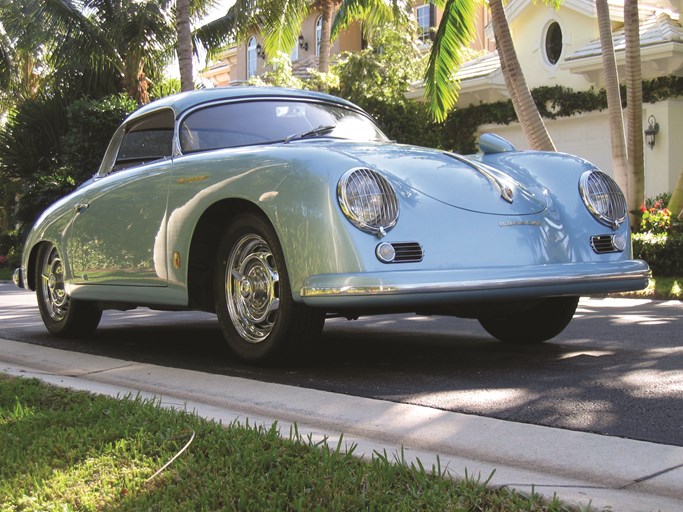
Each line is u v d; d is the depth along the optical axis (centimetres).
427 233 383
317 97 542
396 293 361
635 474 236
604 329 580
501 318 513
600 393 355
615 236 436
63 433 277
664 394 351
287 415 327
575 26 1658
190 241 449
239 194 416
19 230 2342
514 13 1745
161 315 789
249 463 237
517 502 203
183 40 1634
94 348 553
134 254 496
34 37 1883
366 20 1936
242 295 436
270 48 1956
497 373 410
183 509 206
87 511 209
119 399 334
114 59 1956
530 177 447
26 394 346
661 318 653
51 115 2072
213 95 518
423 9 2386
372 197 377
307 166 393
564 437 277
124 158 550
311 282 377
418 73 1861
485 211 403
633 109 1195
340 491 213
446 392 365
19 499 218
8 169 2092
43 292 620
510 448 268
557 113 1666
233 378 402
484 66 1812
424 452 257
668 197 1437
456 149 1847
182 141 496
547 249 408
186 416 300
